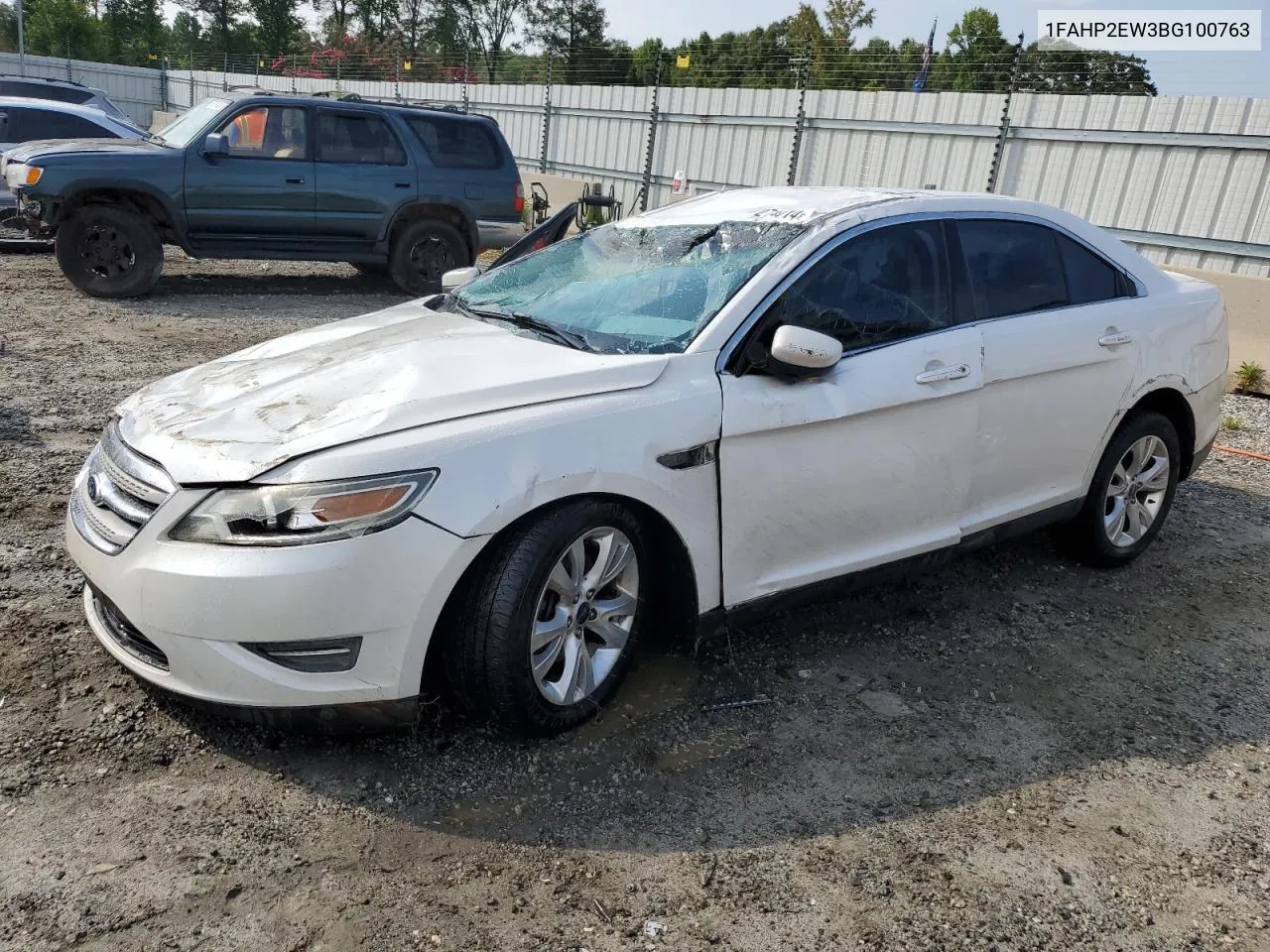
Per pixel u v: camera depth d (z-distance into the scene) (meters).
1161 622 4.29
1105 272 4.50
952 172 14.10
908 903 2.55
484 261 14.41
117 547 2.86
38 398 6.34
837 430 3.49
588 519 2.99
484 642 2.86
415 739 3.09
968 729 3.38
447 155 11.09
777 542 3.45
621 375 3.14
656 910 2.48
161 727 3.05
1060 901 2.59
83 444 5.54
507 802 2.84
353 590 2.66
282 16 52.12
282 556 2.64
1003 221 4.15
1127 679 3.78
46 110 12.84
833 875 2.64
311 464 2.71
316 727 2.79
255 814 2.72
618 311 3.62
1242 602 4.54
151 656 2.89
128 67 33.72
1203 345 4.79
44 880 2.43
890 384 3.58
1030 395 4.05
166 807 2.72
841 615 4.17
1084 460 4.39
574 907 2.47
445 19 50.62
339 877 2.52
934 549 3.91
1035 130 12.98
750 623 3.50
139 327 8.70
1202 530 5.45
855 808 2.92
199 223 9.97
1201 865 2.77
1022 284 4.15
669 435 3.11
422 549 2.71
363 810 2.77
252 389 3.19
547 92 21.20
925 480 3.78
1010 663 3.85
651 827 2.78
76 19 51.44
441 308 4.17
